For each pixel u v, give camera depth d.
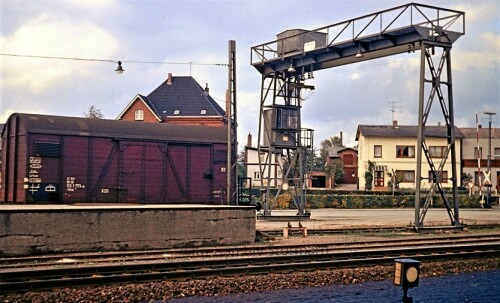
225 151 29.31
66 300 12.49
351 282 15.70
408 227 28.00
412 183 67.88
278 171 65.88
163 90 68.69
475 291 15.22
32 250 17.88
